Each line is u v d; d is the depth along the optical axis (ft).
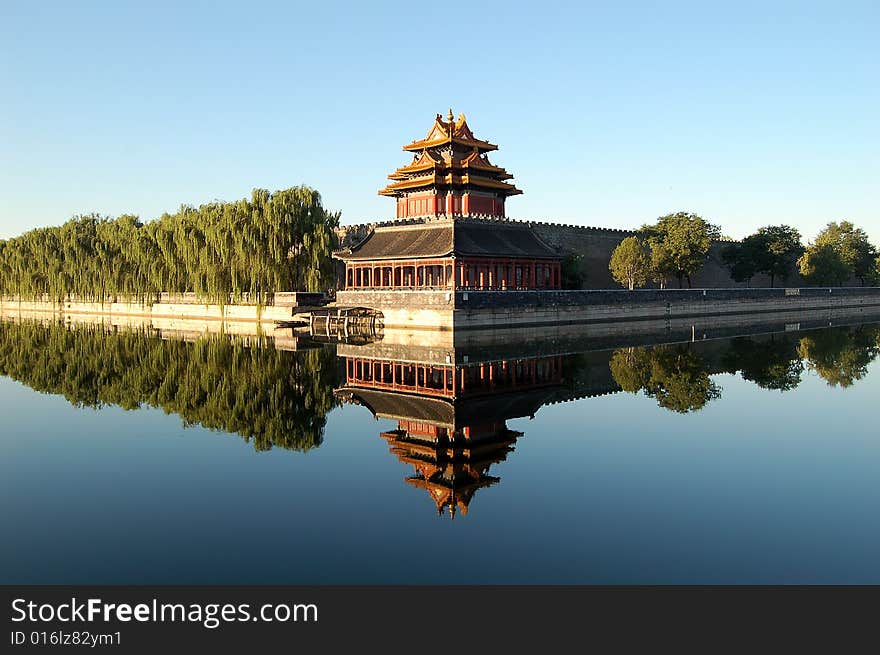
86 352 213.05
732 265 475.31
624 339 253.85
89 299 396.98
